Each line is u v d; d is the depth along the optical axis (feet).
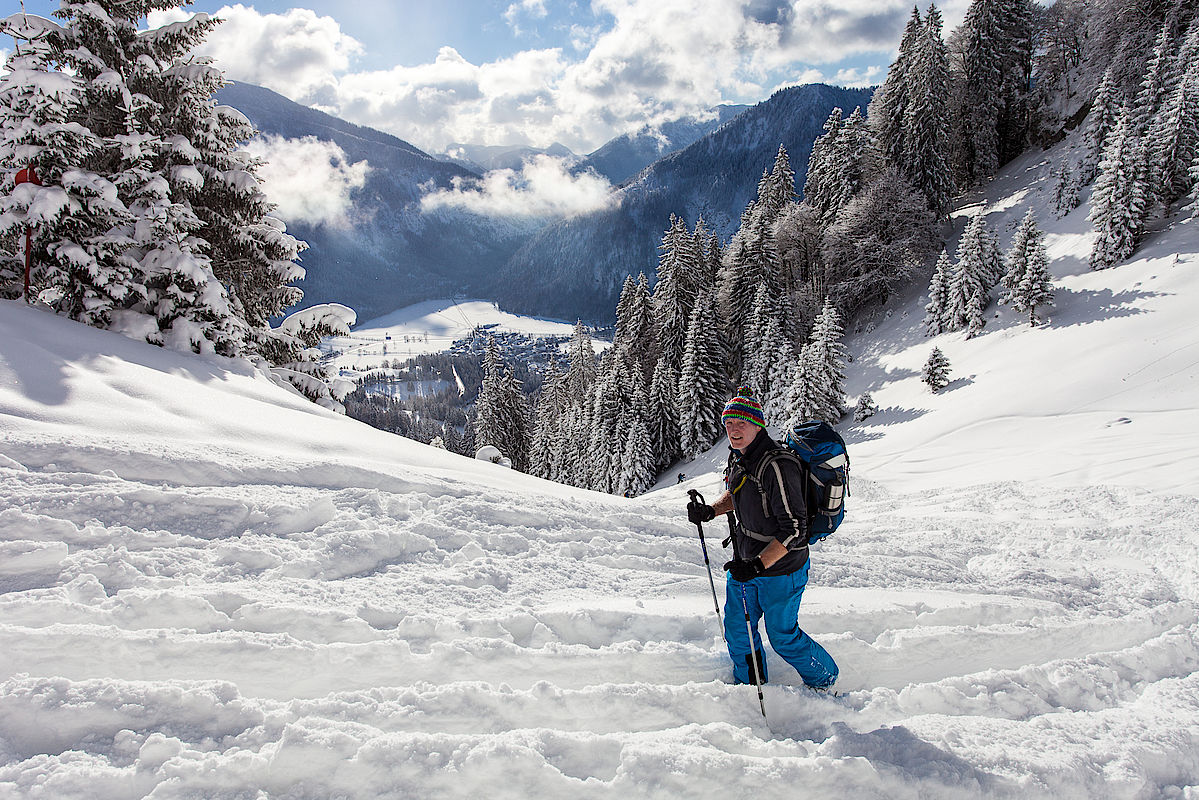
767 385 135.23
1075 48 172.55
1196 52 112.16
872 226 153.38
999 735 10.02
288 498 16.87
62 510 13.79
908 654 12.81
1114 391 79.51
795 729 10.38
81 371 24.58
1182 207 107.65
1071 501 32.01
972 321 115.75
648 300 174.40
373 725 8.82
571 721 9.70
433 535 16.46
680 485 97.14
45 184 33.99
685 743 9.23
